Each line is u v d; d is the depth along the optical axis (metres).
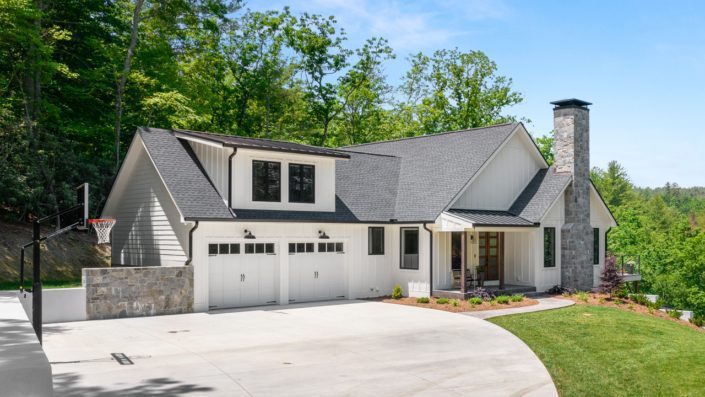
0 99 26.55
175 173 20.66
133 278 18.19
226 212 20.05
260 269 21.27
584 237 26.19
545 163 27.61
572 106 26.20
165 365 11.64
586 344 15.02
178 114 34.00
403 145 30.52
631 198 99.12
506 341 14.55
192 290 19.38
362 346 13.80
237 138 23.50
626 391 10.91
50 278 22.91
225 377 10.74
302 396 9.60
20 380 6.03
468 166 24.91
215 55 42.59
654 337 16.50
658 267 52.19
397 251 24.34
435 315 18.95
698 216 133.12
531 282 24.95
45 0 28.89
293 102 47.06
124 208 23.80
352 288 23.41
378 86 49.19
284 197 21.95
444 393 9.91
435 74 49.19
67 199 26.22
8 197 24.12
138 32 35.31
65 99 31.28
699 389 11.56
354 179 26.33
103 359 12.14
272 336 15.02
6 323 10.32
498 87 49.00
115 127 31.20
